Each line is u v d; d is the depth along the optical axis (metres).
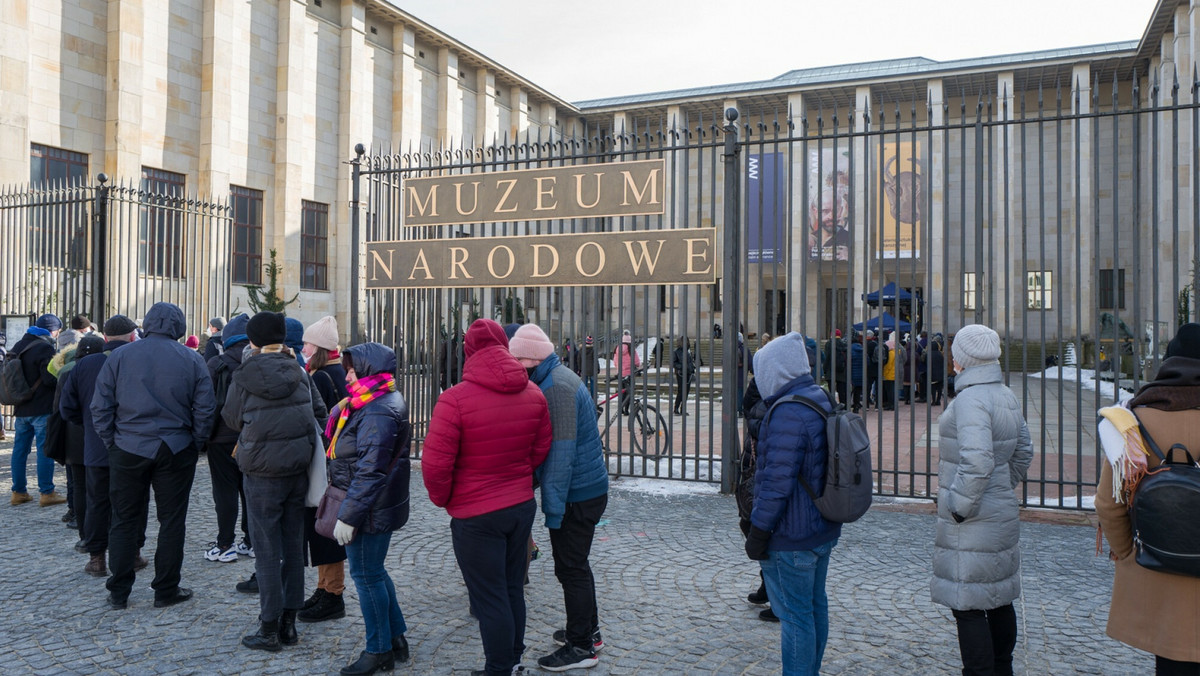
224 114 23.94
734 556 5.61
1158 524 2.43
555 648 4.01
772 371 3.21
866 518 6.72
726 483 7.64
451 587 4.96
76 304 12.00
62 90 20.03
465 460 3.38
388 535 3.72
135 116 21.33
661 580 5.08
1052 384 20.66
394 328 9.27
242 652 3.95
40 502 7.23
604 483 3.93
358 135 28.59
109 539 4.55
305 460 4.04
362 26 28.97
